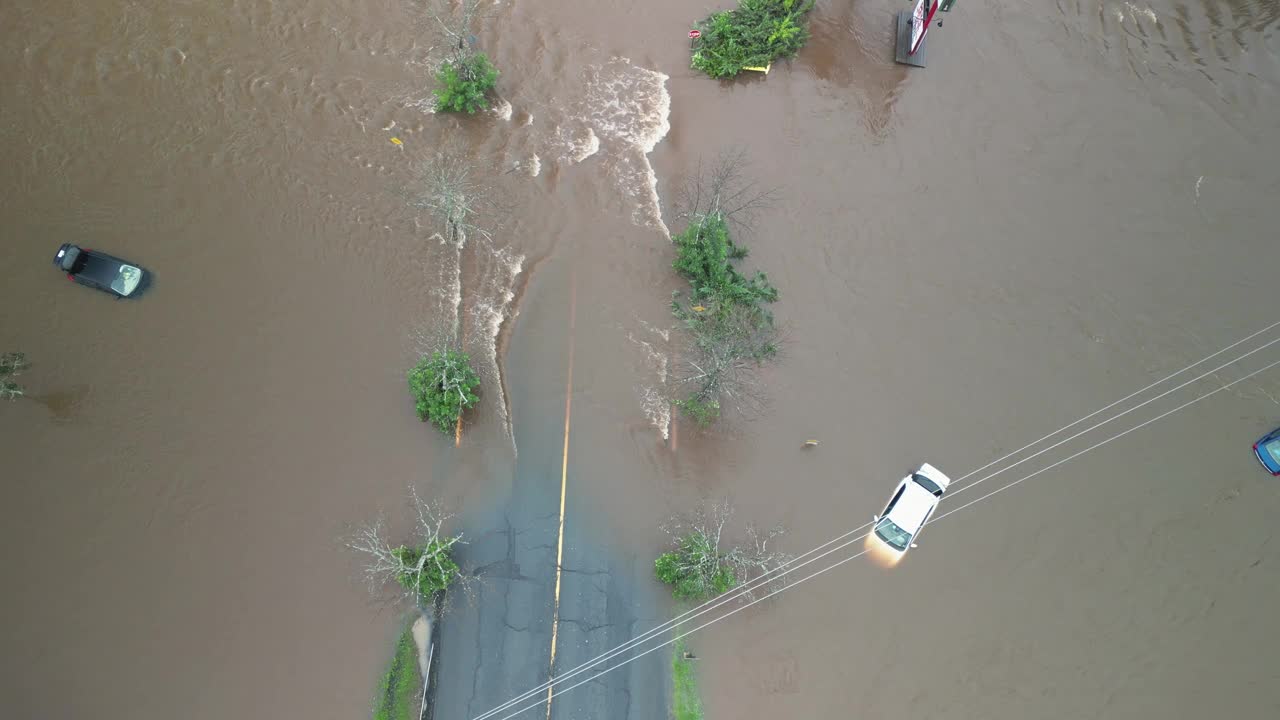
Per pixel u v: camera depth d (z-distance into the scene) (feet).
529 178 89.45
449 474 76.89
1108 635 76.43
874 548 77.46
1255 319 89.56
